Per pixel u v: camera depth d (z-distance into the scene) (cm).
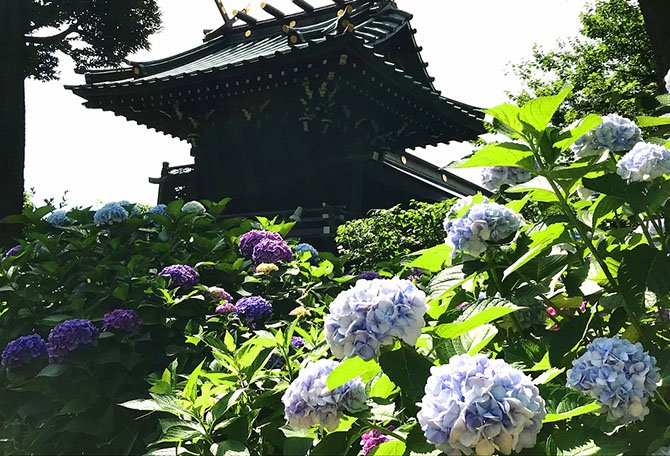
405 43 1972
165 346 411
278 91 1648
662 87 741
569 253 216
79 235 534
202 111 1800
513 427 143
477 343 181
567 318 227
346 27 1379
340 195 1808
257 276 479
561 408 162
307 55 1434
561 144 208
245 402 249
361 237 1088
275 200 1861
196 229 536
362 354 170
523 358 204
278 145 1827
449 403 146
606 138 238
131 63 1769
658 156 207
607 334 220
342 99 1606
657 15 740
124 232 528
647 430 176
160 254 500
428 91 1609
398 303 173
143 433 371
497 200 270
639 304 188
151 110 1798
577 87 2670
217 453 224
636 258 192
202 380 305
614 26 2742
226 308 397
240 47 2162
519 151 209
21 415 391
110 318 388
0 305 512
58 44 2106
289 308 463
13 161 1413
